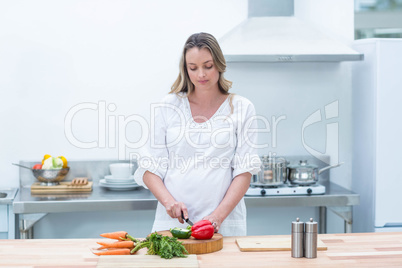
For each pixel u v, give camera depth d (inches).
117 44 159.6
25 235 139.3
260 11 155.1
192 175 106.7
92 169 160.4
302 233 87.6
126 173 153.6
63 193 149.3
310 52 146.0
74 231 162.1
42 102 158.9
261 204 143.3
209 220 97.9
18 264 83.7
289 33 150.9
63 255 88.3
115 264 83.1
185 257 86.6
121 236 94.2
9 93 157.9
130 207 140.1
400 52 149.6
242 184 105.1
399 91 150.2
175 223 107.6
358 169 162.7
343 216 147.6
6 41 156.9
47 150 160.1
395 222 151.6
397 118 150.3
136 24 159.6
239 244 93.5
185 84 108.2
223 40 147.8
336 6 164.4
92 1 158.2
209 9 160.9
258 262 85.0
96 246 93.3
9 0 156.3
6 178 159.3
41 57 157.9
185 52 104.5
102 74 159.8
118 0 158.7
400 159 150.9
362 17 174.4
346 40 165.2
